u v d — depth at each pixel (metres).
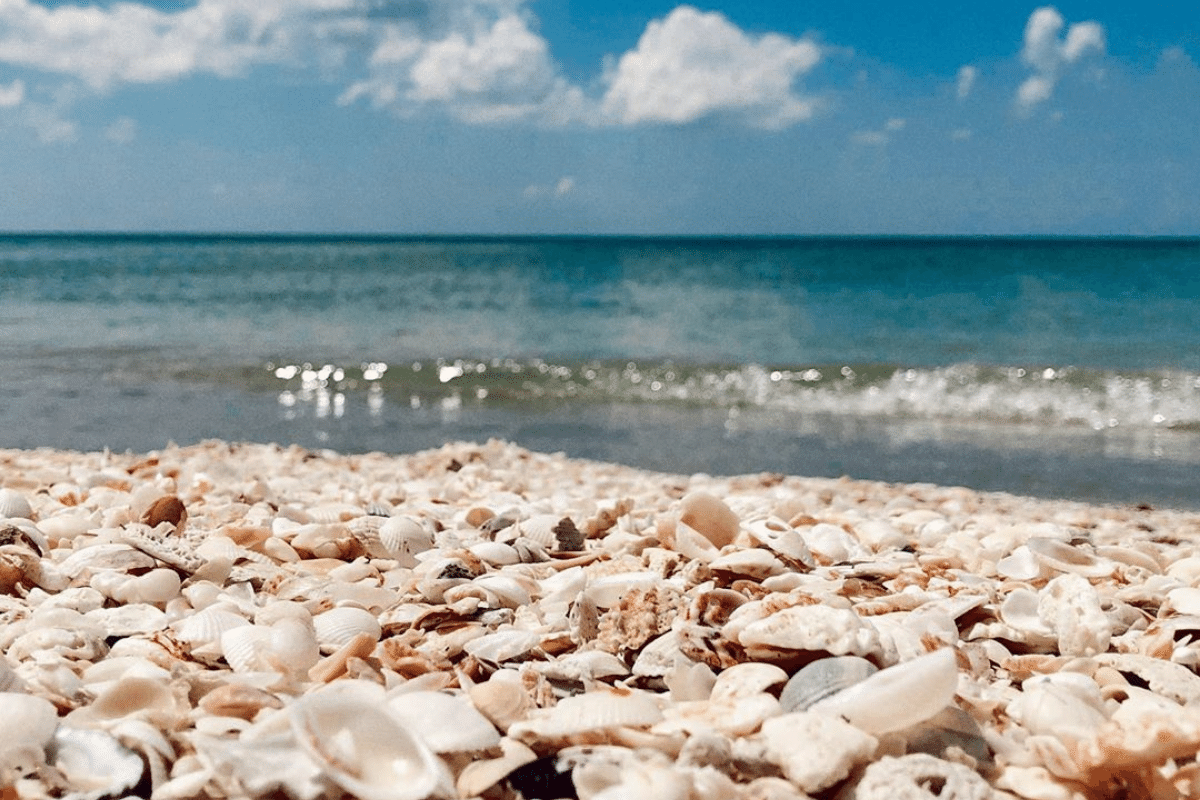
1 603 0.54
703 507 0.64
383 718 0.39
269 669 0.47
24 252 14.17
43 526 0.68
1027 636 0.51
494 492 0.97
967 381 2.23
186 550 0.61
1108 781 0.39
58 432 1.71
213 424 1.86
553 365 2.56
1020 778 0.40
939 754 0.40
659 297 5.45
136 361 2.68
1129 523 1.00
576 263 10.43
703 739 0.39
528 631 0.51
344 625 0.51
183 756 0.39
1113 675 0.46
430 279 7.37
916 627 0.50
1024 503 1.13
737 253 13.81
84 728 0.40
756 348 3.15
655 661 0.47
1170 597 0.56
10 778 0.37
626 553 0.65
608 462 1.55
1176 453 1.62
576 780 0.38
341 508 0.79
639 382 2.37
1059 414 1.96
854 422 1.94
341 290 6.07
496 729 0.41
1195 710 0.42
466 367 2.54
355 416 2.01
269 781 0.37
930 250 14.56
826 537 0.66
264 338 3.40
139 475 1.00
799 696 0.42
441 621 0.53
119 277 7.39
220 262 10.50
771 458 1.59
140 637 0.50
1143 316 3.95
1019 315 4.11
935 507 1.04
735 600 0.50
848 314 4.34
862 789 0.38
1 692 0.42
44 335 3.37
